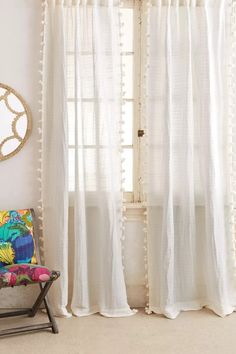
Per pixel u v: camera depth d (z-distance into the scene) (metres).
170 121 3.21
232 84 3.32
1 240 3.00
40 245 3.30
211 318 3.19
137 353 2.64
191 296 3.34
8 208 3.29
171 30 3.23
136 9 3.41
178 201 3.29
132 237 3.40
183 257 3.31
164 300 3.22
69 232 3.30
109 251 3.21
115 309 3.23
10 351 2.67
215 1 3.27
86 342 2.79
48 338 2.84
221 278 3.25
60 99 3.14
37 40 3.25
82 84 3.19
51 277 2.79
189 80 3.23
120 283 3.24
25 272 2.74
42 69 3.21
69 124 3.22
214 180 3.24
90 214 3.28
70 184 3.24
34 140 3.29
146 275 3.34
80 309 3.23
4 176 3.27
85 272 3.22
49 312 2.97
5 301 3.31
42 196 3.22
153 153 3.28
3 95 3.21
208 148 3.23
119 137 3.26
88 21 3.18
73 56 3.18
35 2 3.24
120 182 3.27
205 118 3.24
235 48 3.32
